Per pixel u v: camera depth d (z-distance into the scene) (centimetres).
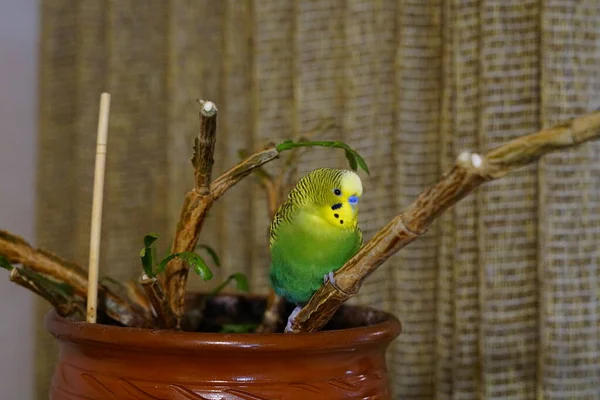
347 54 74
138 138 83
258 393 42
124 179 83
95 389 44
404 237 40
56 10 82
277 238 51
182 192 81
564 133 35
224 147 80
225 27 80
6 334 81
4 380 80
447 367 70
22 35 82
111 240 82
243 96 80
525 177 66
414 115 73
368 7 74
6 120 81
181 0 81
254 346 41
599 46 64
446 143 70
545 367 64
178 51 81
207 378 42
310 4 75
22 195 82
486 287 66
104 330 43
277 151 48
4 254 52
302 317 47
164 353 42
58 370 48
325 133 74
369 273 43
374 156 74
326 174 48
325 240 48
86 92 82
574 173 64
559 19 63
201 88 82
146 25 83
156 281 46
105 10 82
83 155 82
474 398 68
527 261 66
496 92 66
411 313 73
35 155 83
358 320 55
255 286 77
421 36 73
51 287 50
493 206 66
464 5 67
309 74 75
